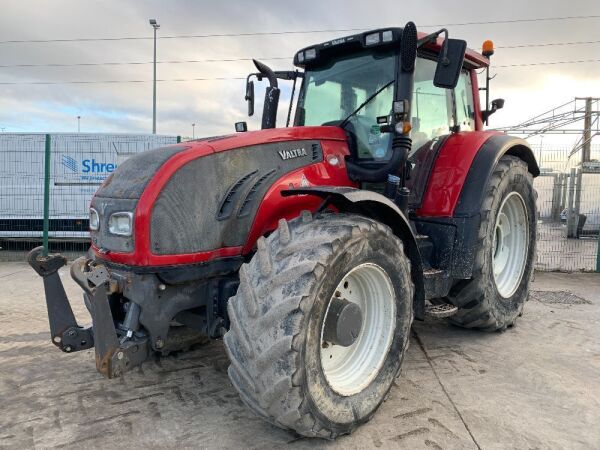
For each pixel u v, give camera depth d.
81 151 9.80
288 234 2.40
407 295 2.83
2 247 10.35
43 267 2.65
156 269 2.50
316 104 3.91
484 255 3.69
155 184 2.52
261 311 2.24
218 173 2.75
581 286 6.50
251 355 2.22
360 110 3.51
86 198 9.87
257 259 2.38
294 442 2.49
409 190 3.53
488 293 3.79
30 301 5.61
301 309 2.20
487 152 3.78
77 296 5.66
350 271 2.47
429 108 3.84
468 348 3.82
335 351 2.67
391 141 3.34
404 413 2.77
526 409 2.83
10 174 9.86
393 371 2.77
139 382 3.21
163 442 2.51
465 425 2.65
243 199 2.77
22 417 2.77
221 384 3.17
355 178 3.32
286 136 3.09
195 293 2.70
